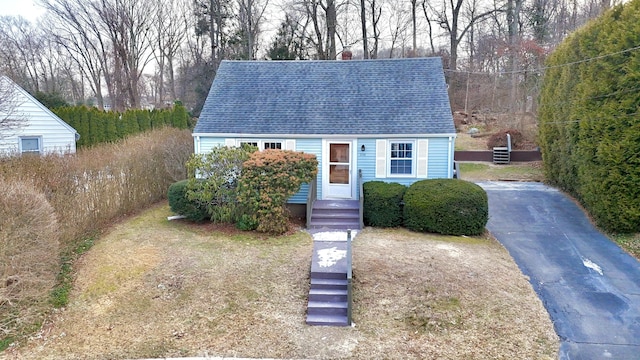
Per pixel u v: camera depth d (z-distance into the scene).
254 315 8.73
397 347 7.79
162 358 7.44
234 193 13.16
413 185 13.85
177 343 7.87
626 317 8.64
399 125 14.86
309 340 8.02
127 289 9.42
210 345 7.82
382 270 10.17
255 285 9.68
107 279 9.77
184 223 13.80
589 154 13.23
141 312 8.73
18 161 12.22
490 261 10.92
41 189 11.02
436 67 16.83
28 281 8.24
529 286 9.80
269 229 12.83
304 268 10.42
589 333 8.17
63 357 7.46
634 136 11.75
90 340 7.93
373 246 11.73
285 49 32.53
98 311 8.74
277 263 10.67
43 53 43.38
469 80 35.78
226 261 10.75
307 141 15.11
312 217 13.86
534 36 33.69
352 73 17.14
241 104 16.22
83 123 26.05
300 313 8.85
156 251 11.25
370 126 14.96
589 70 13.66
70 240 11.48
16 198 8.45
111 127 27.27
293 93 16.53
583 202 15.20
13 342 7.79
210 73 36.59
